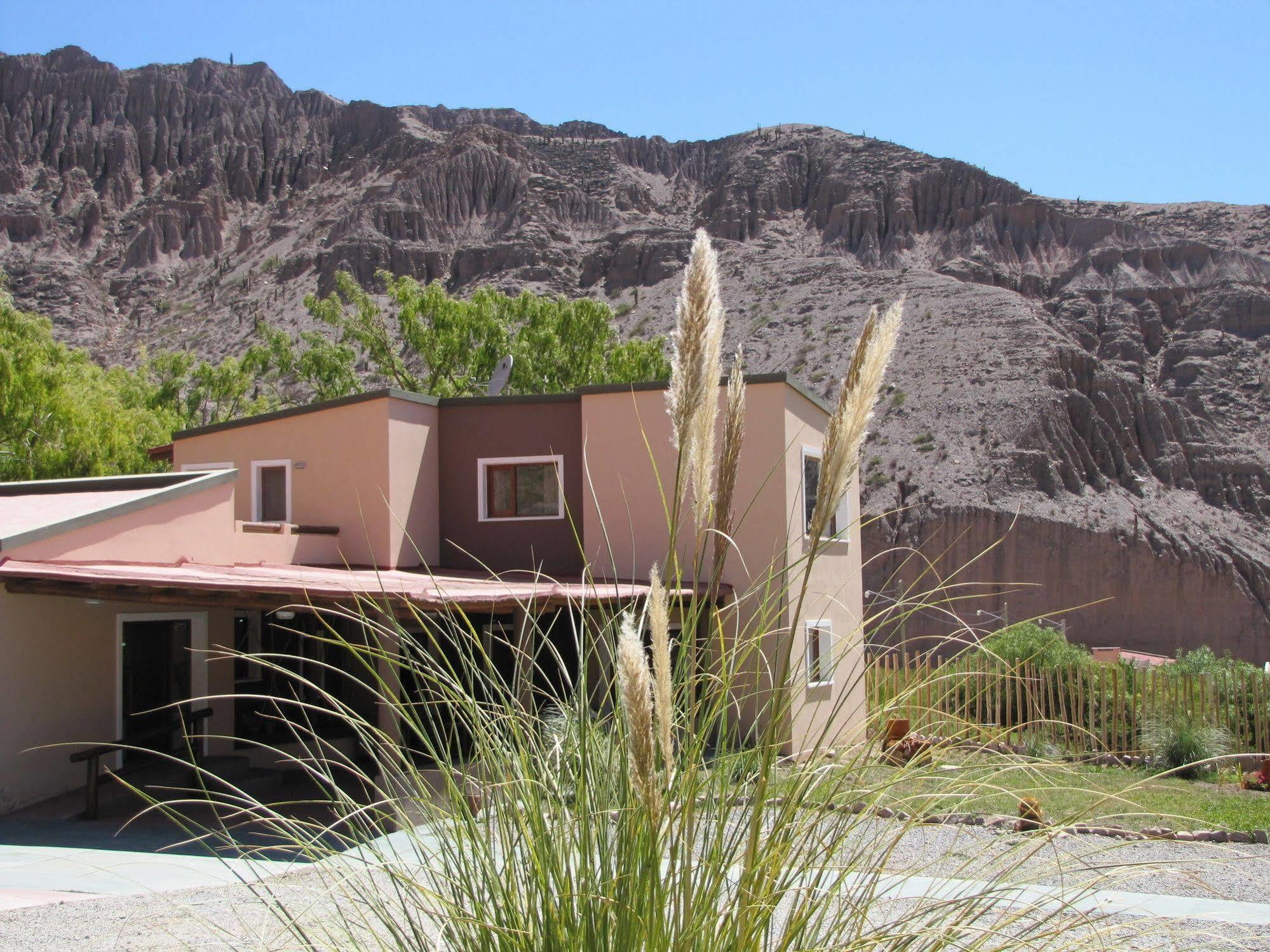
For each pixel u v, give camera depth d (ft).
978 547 215.10
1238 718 54.90
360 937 9.46
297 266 510.99
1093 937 8.37
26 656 37.93
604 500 59.00
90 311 519.60
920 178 459.73
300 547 54.24
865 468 234.58
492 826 8.69
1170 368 319.47
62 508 44.83
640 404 58.54
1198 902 20.01
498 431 61.98
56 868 24.50
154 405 150.61
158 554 44.19
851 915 7.88
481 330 127.85
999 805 24.38
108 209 609.42
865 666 8.36
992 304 282.97
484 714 8.87
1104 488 237.66
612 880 7.57
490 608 31.45
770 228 475.31
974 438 238.27
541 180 541.34
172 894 19.45
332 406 59.00
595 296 444.96
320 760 8.91
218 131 652.07
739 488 54.13
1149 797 40.96
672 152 583.99
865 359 6.82
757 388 54.24
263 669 48.34
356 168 622.13
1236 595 220.84
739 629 8.00
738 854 8.00
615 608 8.79
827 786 7.93
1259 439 283.38
